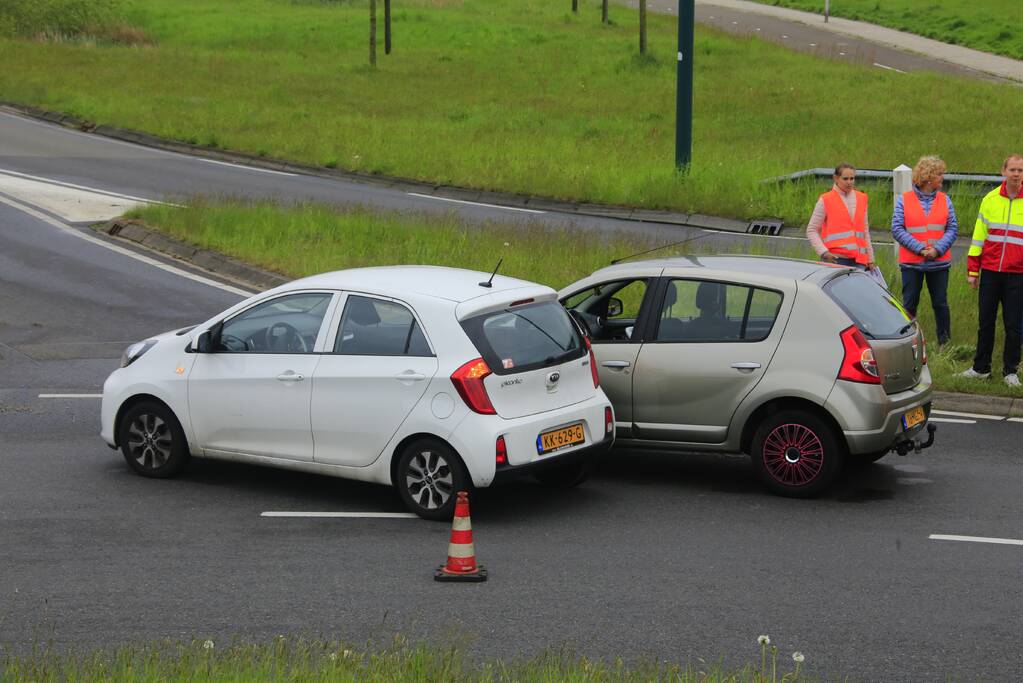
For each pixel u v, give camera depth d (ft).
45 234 94.63
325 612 31.17
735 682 25.79
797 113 165.07
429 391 38.40
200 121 155.53
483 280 41.29
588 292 45.57
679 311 42.96
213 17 281.13
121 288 77.87
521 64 221.66
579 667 26.45
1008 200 53.83
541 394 39.09
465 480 38.11
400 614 31.01
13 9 247.29
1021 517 38.91
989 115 156.35
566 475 42.80
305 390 40.45
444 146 138.92
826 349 40.52
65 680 26.32
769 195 109.09
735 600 31.91
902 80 194.70
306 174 132.77
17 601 31.94
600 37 252.21
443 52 236.43
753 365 41.27
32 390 56.03
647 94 188.34
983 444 47.88
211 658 26.71
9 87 181.37
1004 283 54.34
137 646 28.73
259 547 36.42
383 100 181.06
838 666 27.61
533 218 106.63
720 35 253.65
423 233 89.10
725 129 155.02
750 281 42.09
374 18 214.69
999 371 57.47
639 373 42.88
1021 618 30.50
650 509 40.40
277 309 41.91
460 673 26.11
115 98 172.55
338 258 82.43
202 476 44.11
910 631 29.71
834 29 287.28
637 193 112.16
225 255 85.20
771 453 41.60
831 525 38.32
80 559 35.27
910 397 41.70
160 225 94.73
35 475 43.80
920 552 35.65
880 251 81.56
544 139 144.25
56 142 146.10
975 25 281.74
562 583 33.32
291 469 41.37
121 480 43.39
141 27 266.36
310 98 179.83
